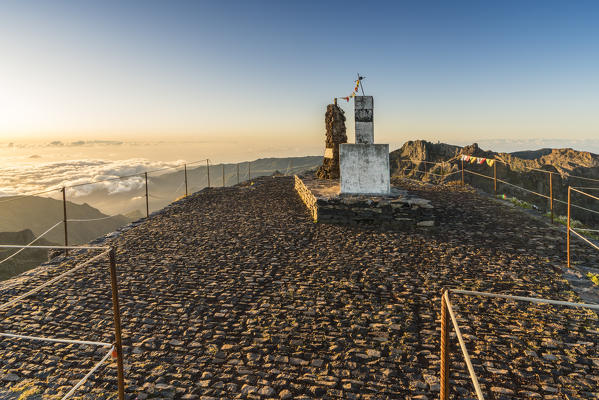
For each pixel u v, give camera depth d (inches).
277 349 194.1
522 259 316.5
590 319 213.8
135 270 309.1
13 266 3014.3
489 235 391.2
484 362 177.8
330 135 713.0
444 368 106.0
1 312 237.8
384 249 350.6
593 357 179.3
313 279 282.2
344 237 392.8
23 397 161.6
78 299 256.1
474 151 3590.1
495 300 240.2
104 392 164.1
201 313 233.9
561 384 161.5
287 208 554.9
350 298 249.0
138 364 183.8
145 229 445.4
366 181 477.4
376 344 195.9
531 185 3292.3
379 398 156.9
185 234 418.9
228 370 178.1
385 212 430.6
